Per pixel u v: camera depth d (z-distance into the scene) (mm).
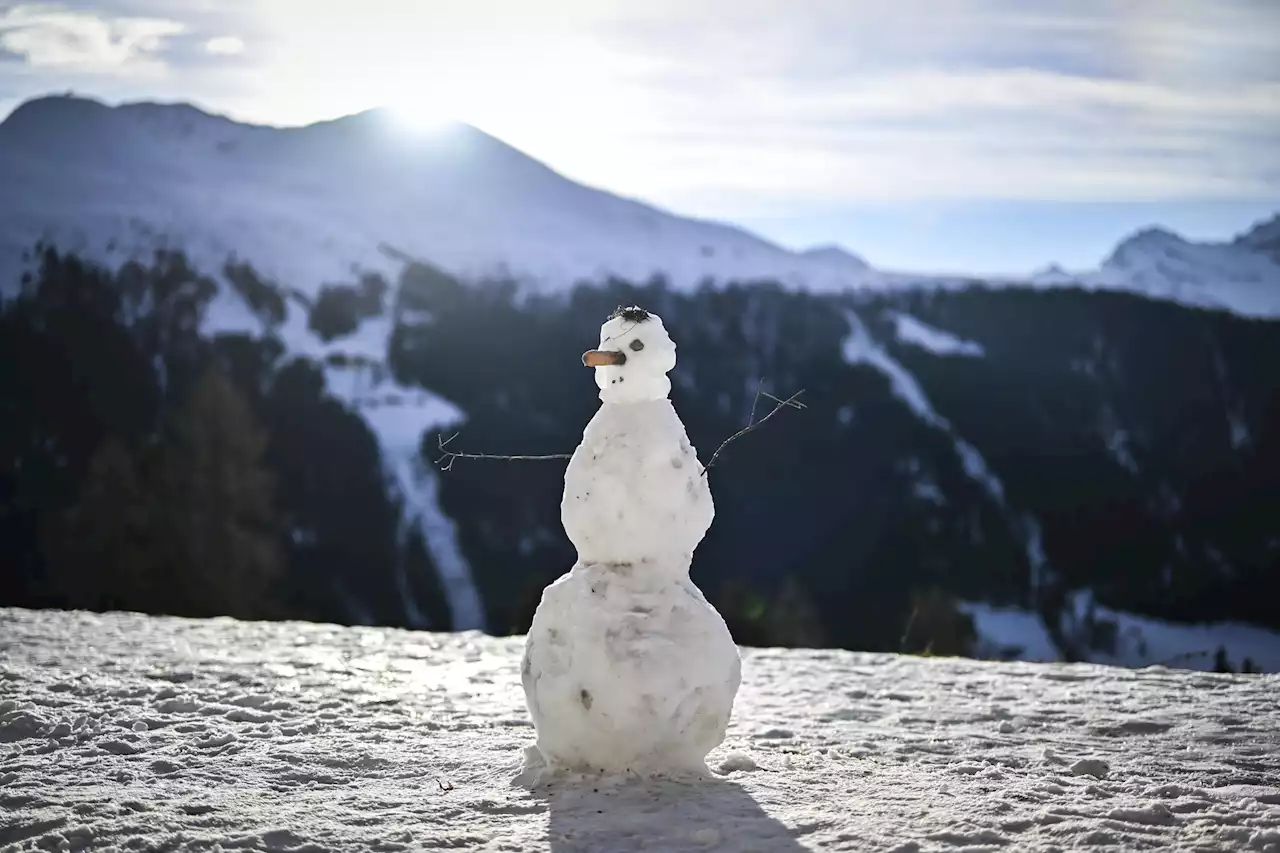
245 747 6875
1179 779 6395
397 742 7055
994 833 5281
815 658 10797
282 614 30516
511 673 9414
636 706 5906
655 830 5316
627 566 6109
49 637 10734
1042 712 8203
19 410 54219
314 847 5160
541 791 5922
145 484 30734
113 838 5277
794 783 6145
